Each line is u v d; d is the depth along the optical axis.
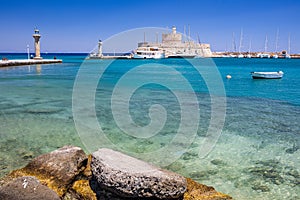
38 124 11.72
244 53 147.75
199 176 7.21
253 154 8.74
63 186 5.35
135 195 4.65
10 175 5.52
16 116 13.09
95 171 5.07
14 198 4.57
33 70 44.34
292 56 136.12
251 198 6.14
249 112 15.24
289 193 6.37
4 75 35.62
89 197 5.05
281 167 7.79
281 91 24.81
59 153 5.83
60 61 71.88
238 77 38.47
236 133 10.95
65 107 15.47
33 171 5.62
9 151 8.55
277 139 10.26
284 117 13.98
